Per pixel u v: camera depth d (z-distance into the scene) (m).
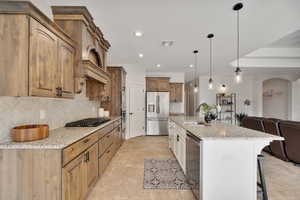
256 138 1.92
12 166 1.52
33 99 2.00
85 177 2.07
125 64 5.85
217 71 7.06
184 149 2.80
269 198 2.19
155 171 3.06
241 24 2.81
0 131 1.59
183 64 5.81
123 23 2.79
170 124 4.43
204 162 1.93
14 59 1.51
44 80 1.73
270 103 8.73
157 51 4.33
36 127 1.76
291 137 3.24
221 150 1.94
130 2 2.20
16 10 1.50
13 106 1.73
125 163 3.46
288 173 2.93
